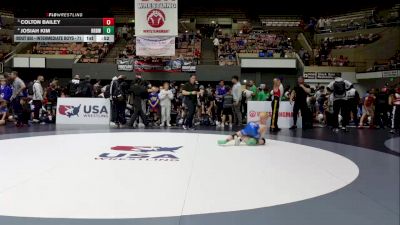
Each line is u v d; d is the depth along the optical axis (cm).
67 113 1410
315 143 829
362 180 447
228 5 3806
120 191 385
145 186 407
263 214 315
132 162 556
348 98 1231
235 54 2838
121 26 3641
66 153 642
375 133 1110
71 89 1462
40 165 528
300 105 1262
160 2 1499
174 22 1505
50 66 2688
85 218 300
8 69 2700
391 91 1374
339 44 3044
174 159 586
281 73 2727
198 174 471
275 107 1184
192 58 2705
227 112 1320
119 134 988
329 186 416
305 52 2839
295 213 318
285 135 1023
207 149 705
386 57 2731
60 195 369
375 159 609
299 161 580
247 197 367
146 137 913
